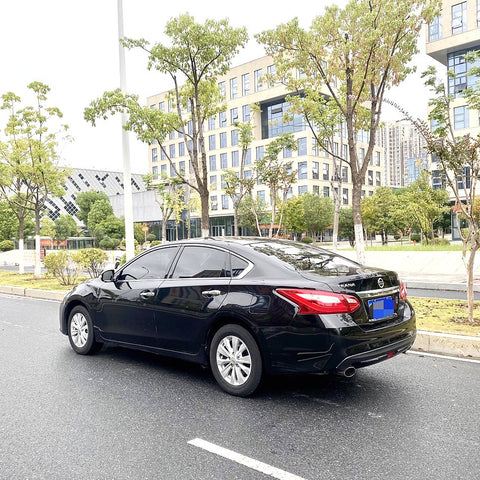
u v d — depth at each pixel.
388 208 44.09
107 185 122.38
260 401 4.11
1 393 4.49
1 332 7.73
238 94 64.50
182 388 4.54
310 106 10.69
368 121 11.06
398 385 4.47
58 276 15.56
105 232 65.12
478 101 7.67
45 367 5.42
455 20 46.56
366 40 8.77
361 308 3.84
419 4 8.98
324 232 62.91
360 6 8.99
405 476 2.76
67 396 4.37
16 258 37.81
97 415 3.87
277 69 10.37
